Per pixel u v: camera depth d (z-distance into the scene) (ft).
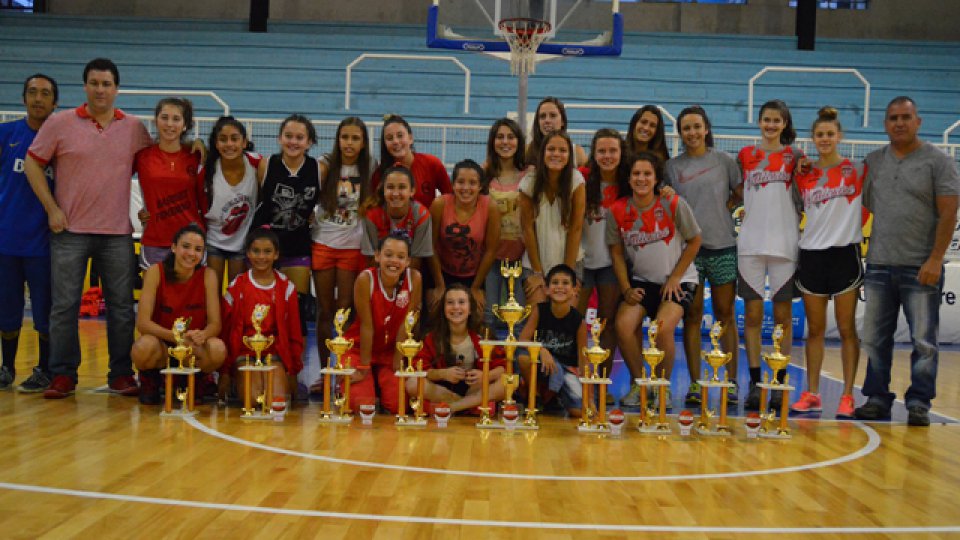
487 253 16.88
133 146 16.63
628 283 17.08
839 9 52.54
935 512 10.37
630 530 9.39
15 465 11.41
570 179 16.31
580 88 45.73
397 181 16.01
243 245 17.20
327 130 38.32
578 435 14.47
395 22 52.49
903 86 46.62
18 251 16.72
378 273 15.96
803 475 12.09
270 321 16.06
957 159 41.98
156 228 16.71
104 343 25.43
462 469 11.85
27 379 17.62
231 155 16.43
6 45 46.93
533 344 14.84
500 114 44.39
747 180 17.51
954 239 32.68
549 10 27.07
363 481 11.07
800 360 26.13
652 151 17.83
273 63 46.75
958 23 52.49
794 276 17.52
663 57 47.93
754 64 47.85
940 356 28.86
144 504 9.84
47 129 15.99
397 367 16.07
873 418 16.74
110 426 14.01
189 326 16.28
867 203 17.04
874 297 16.78
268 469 11.55
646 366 18.34
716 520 9.84
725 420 14.83
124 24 50.75
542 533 9.20
